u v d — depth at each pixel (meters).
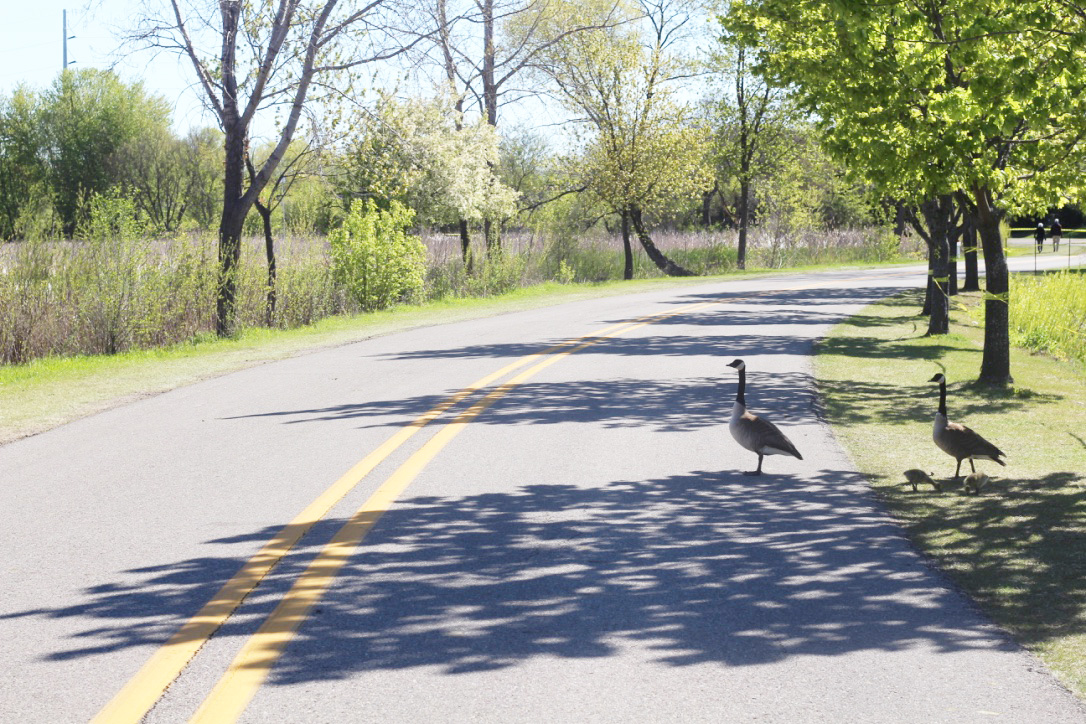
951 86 12.70
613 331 21.88
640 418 11.37
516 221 46.56
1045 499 7.86
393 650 4.72
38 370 16.00
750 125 53.12
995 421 11.59
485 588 5.66
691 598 5.52
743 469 8.88
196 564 6.04
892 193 14.97
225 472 8.62
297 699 4.18
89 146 63.09
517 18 41.41
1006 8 11.25
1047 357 19.22
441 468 8.80
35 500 7.64
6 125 62.25
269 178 21.98
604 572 5.98
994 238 14.38
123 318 18.91
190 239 21.36
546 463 9.03
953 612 5.32
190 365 16.55
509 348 18.58
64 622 5.05
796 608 5.38
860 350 18.64
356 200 28.61
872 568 6.11
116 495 7.80
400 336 21.11
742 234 54.19
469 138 39.41
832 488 8.23
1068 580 5.85
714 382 14.29
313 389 13.65
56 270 18.77
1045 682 4.41
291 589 5.59
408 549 6.41
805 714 4.08
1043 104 10.77
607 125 43.38
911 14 10.82
